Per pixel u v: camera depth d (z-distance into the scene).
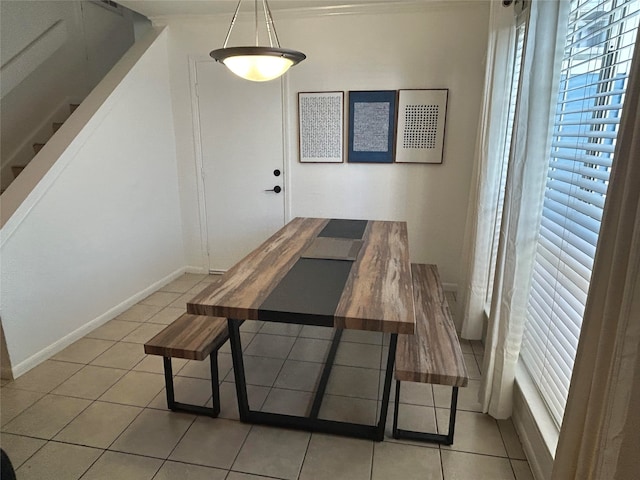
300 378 2.41
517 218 1.76
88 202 2.88
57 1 3.78
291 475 1.71
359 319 1.46
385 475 1.71
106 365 2.53
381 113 3.49
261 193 3.89
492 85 2.44
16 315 2.38
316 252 2.25
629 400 0.82
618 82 1.42
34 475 1.71
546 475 1.59
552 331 1.76
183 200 4.05
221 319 2.14
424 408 2.15
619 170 0.90
